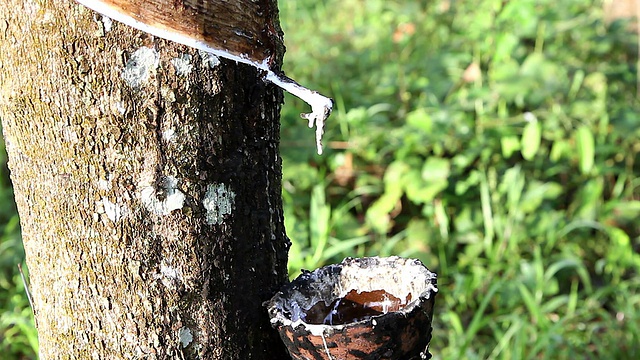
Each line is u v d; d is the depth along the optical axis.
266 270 1.11
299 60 2.84
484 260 2.04
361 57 2.80
